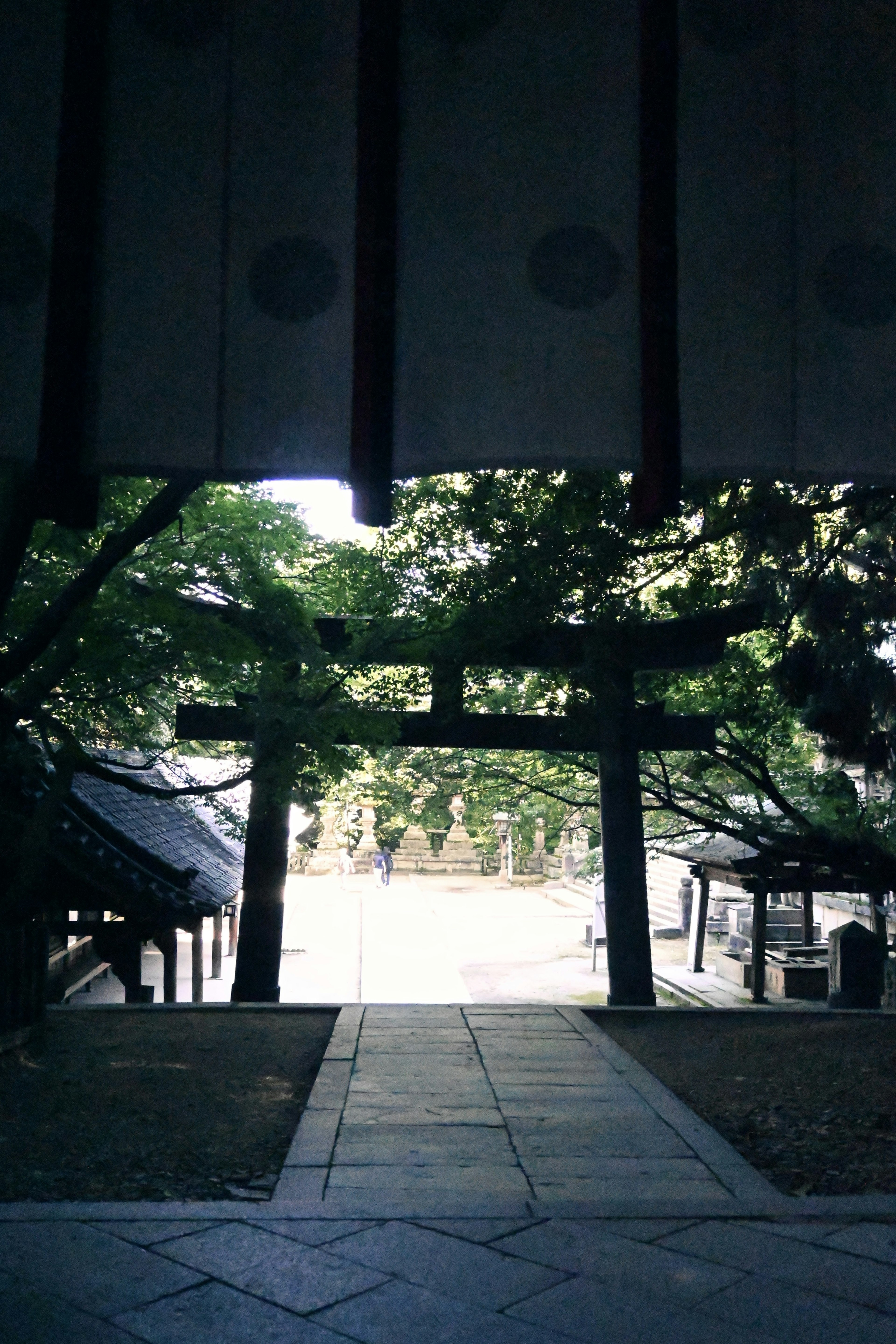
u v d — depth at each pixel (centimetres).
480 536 1037
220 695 1290
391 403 323
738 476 329
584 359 328
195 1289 403
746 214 336
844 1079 825
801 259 336
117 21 343
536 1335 368
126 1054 900
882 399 332
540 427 325
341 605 1266
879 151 340
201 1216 480
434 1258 436
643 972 1343
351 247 336
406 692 1301
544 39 341
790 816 1185
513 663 1177
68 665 820
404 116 341
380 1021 1048
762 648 1419
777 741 1265
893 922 1855
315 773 1059
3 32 334
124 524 923
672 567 1054
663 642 1252
